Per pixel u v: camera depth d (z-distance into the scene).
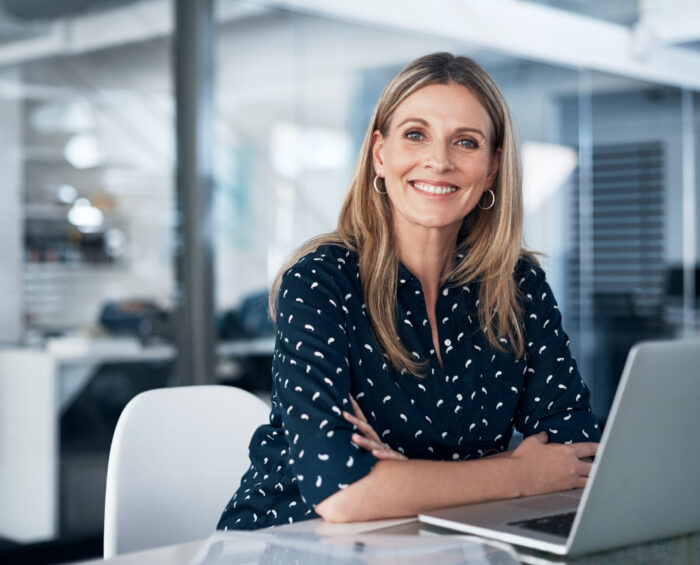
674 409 1.01
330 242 1.48
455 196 1.43
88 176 3.53
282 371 1.32
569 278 5.60
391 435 1.40
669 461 1.03
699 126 6.24
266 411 1.62
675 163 6.11
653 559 1.00
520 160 1.51
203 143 3.83
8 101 3.33
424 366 1.42
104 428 3.62
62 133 3.47
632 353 0.96
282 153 4.09
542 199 5.43
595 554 1.01
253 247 3.99
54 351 3.47
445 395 1.43
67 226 3.48
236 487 1.58
